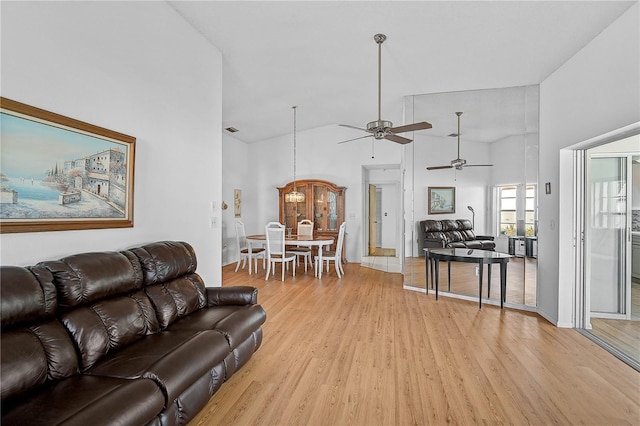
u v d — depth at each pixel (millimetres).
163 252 2549
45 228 1856
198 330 2244
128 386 1466
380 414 2014
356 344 3053
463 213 4785
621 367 2625
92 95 2172
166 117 2889
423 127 3781
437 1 2768
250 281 5711
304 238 6363
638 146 3646
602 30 2961
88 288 1816
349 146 7758
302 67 4172
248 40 3496
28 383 1408
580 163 3600
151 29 2697
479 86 4559
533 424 1928
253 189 8344
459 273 5172
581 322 3535
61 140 1958
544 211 3947
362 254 7793
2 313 1396
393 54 3746
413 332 3359
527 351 2918
